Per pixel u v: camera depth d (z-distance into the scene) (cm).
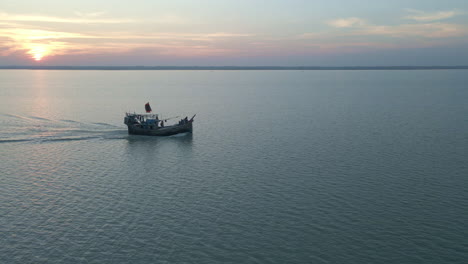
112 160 6012
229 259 3169
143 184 4894
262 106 13612
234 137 7806
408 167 5553
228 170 5484
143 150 6675
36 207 4119
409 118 10175
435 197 4409
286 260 3162
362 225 3738
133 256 3198
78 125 8994
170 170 5497
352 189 4678
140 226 3719
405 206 4166
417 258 3183
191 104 14400
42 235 3519
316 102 14875
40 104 13612
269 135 7988
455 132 8106
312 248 3334
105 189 4700
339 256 3219
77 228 3659
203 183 4934
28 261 3109
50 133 7862
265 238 3503
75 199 4359
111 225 3731
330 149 6662
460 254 3238
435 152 6397
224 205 4219
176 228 3684
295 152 6481
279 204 4238
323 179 5050
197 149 6756
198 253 3253
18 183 4866
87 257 3177
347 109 12388
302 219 3869
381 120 9888
